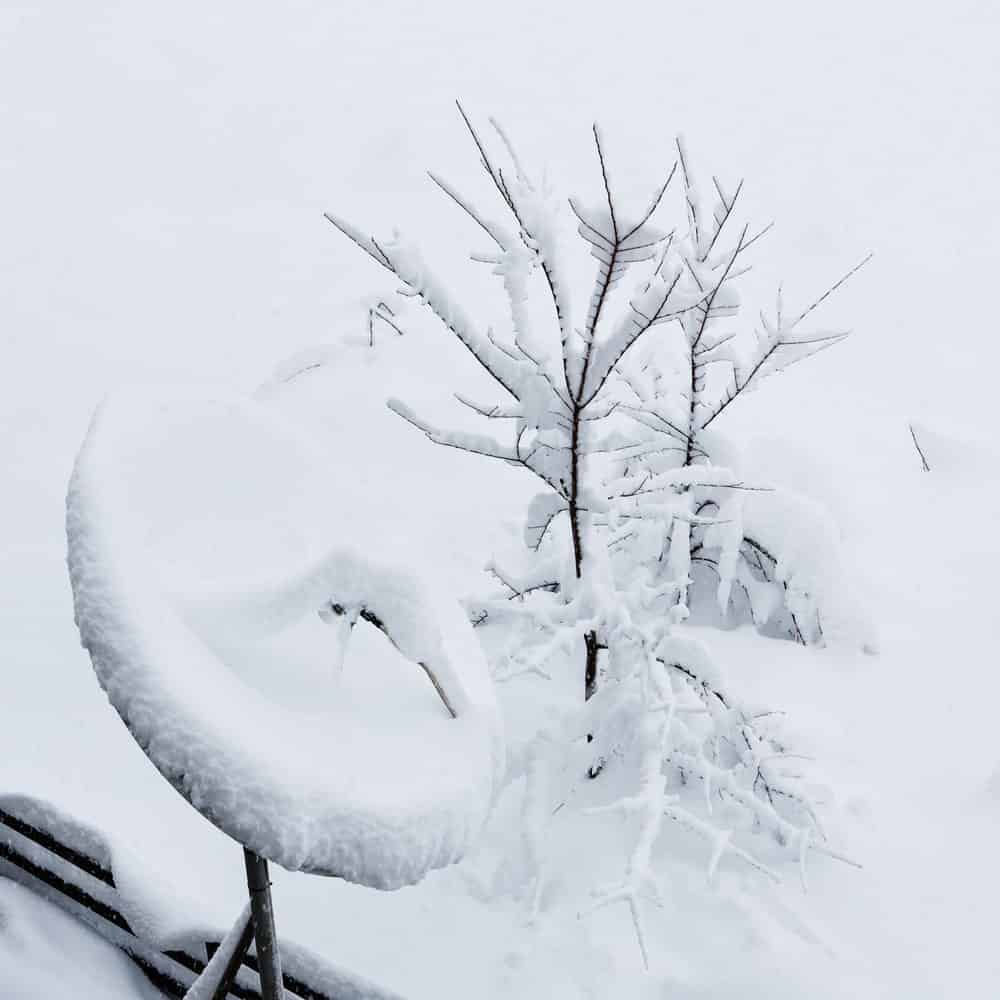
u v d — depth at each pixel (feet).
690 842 12.48
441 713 5.65
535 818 12.21
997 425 25.27
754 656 16.12
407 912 11.64
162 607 4.86
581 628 12.54
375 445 21.18
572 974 10.75
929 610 17.71
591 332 11.12
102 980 9.66
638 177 10.09
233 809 4.24
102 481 5.23
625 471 17.12
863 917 11.66
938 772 14.11
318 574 5.23
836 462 22.80
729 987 10.52
